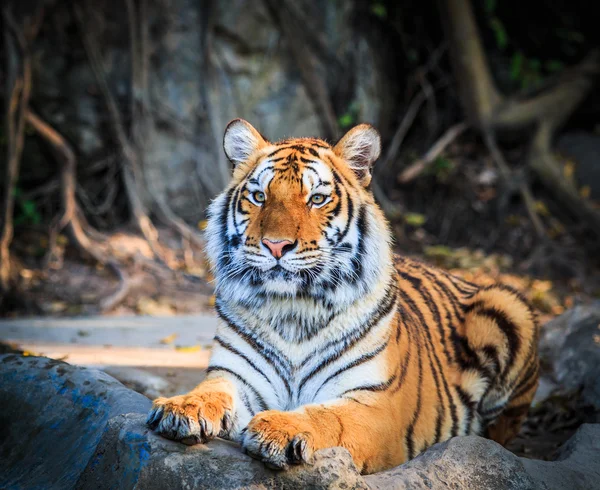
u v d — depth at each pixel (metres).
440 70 16.44
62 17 13.06
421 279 5.55
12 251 12.38
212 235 4.66
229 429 3.93
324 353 4.34
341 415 3.95
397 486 3.61
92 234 12.80
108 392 4.49
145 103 13.39
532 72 16.84
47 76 13.08
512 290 5.57
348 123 15.21
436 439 4.88
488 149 16.25
